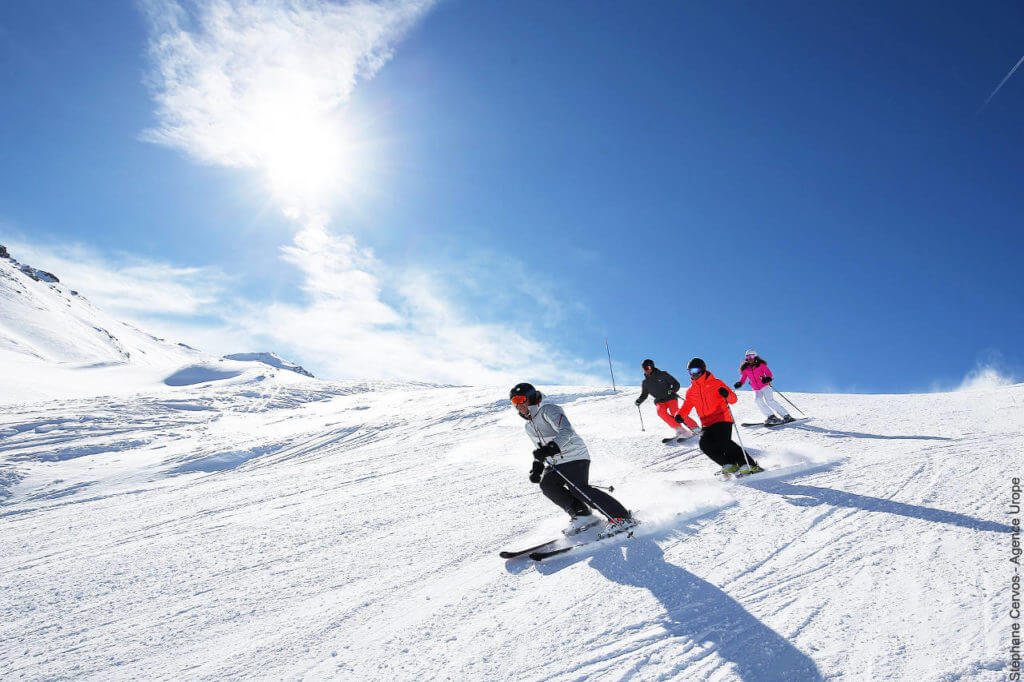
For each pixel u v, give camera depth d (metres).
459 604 3.30
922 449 6.02
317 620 3.33
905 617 2.58
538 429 4.38
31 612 3.98
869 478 4.96
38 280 140.00
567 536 4.17
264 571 4.31
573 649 2.64
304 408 25.77
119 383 47.53
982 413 8.40
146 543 5.71
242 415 24.09
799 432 7.92
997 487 4.32
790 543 3.60
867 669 2.22
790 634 2.55
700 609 2.88
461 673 2.55
